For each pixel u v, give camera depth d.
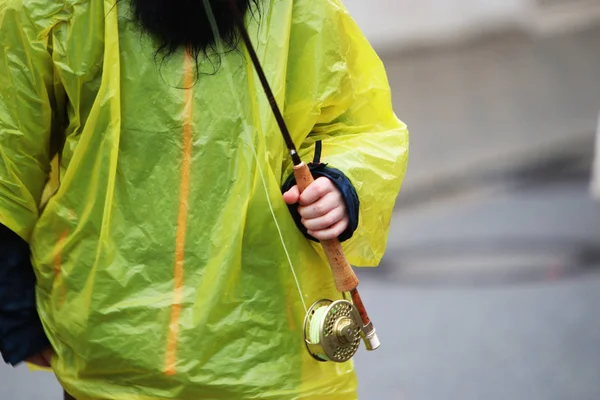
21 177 4.24
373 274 12.00
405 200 15.92
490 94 22.83
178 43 4.01
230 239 4.10
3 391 8.87
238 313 4.15
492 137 19.50
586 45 27.39
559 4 29.70
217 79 4.07
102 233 4.13
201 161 4.10
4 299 4.35
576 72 24.94
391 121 4.57
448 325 10.23
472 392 8.72
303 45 4.26
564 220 14.21
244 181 4.10
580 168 17.52
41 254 4.28
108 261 4.14
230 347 4.15
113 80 4.04
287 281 4.19
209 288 4.11
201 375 4.12
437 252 12.84
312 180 4.07
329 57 4.30
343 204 4.12
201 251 4.12
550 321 10.28
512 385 8.83
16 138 4.19
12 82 4.14
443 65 25.05
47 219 4.23
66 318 4.22
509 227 13.97
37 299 4.39
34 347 4.44
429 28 27.00
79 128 4.16
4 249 4.35
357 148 4.38
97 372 4.22
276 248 4.16
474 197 15.92
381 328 10.21
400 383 8.92
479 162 17.95
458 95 22.61
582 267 12.05
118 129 4.07
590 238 13.25
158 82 4.05
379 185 4.36
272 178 4.11
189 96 4.07
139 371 4.14
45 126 4.21
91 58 4.07
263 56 4.11
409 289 11.39
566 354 9.44
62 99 4.22
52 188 4.34
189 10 3.96
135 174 4.12
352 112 4.52
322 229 4.09
